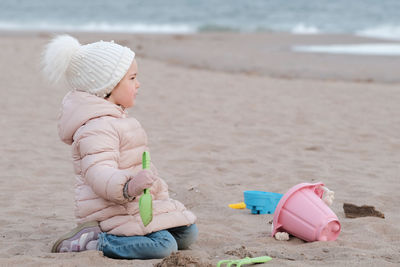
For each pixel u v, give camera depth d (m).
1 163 8.18
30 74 15.53
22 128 10.31
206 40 26.48
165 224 4.35
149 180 3.95
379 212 5.63
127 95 4.53
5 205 6.27
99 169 4.14
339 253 4.41
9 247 4.70
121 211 4.34
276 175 7.59
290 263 4.09
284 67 18.50
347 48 24.42
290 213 4.89
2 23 38.50
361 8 47.34
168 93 13.79
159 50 21.80
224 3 51.25
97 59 4.41
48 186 7.11
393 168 8.02
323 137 9.95
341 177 7.49
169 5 50.16
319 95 13.95
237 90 14.44
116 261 4.13
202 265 3.93
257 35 29.94
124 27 36.59
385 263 4.10
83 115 4.34
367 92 14.39
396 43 26.72
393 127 10.73
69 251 4.36
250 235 5.14
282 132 10.25
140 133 4.46
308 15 43.66
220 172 7.81
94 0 53.84
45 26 36.88
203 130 10.30
